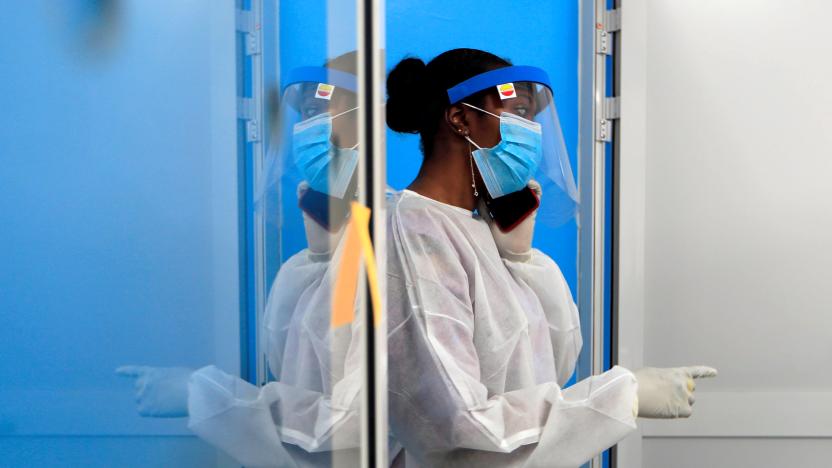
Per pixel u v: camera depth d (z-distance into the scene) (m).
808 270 1.73
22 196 0.70
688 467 1.73
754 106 1.71
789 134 1.72
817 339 1.74
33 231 0.70
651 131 1.70
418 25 1.49
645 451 1.72
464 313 1.05
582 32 1.57
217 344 0.88
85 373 0.73
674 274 1.71
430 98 1.15
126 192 0.75
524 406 1.04
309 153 0.88
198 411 0.81
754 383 1.73
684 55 1.70
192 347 0.83
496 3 1.53
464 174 1.17
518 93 1.13
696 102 1.70
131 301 0.76
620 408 1.04
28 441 0.71
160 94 0.79
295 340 0.87
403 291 1.05
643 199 1.61
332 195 0.88
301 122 0.90
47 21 0.70
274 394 0.85
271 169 0.94
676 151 1.70
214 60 0.87
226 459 0.83
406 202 1.12
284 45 1.08
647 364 1.71
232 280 0.89
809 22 1.71
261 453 0.83
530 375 1.10
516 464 1.04
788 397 1.73
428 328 1.01
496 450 0.99
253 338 0.93
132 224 0.76
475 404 0.98
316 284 0.88
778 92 1.71
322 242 0.89
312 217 0.89
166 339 0.80
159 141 0.79
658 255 1.71
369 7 0.65
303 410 0.83
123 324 0.76
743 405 1.72
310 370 0.84
